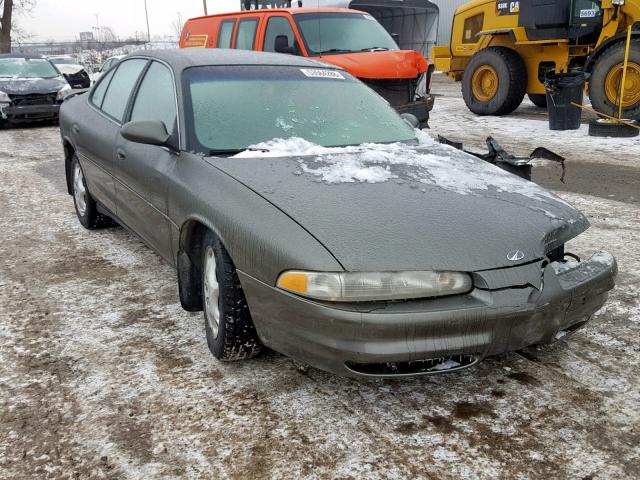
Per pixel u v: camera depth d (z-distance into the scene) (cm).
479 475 232
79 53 4416
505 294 253
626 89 1079
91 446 252
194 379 300
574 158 898
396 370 255
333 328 247
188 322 365
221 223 287
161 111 384
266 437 256
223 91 375
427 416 270
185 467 239
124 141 412
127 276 441
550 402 279
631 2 1084
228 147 342
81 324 363
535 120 1289
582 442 251
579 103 1143
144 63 441
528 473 233
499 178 328
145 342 340
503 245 262
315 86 404
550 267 270
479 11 1376
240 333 291
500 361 315
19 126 1405
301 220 266
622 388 289
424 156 347
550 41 1206
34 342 340
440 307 247
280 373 305
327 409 276
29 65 1465
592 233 532
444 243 257
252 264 270
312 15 943
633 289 407
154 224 372
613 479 229
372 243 254
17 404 281
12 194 700
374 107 410
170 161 349
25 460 244
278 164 317
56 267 461
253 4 1382
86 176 510
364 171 310
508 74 1305
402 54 927
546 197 313
